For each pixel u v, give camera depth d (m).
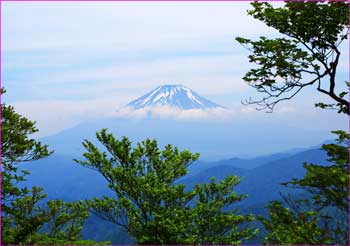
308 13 12.69
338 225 11.07
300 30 13.14
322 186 10.92
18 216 21.00
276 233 12.75
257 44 13.17
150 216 22.08
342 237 11.00
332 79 13.46
